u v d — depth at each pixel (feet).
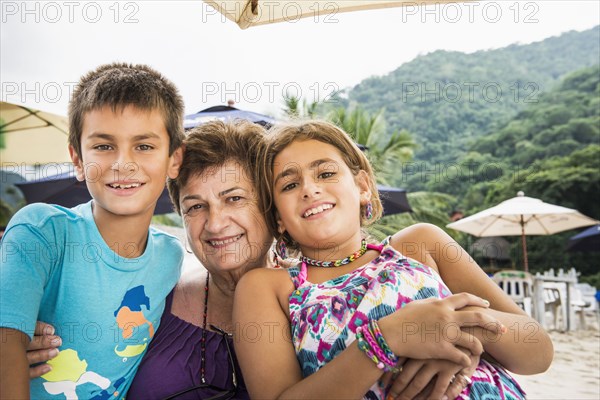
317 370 3.45
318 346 3.53
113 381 3.95
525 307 26.53
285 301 3.86
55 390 3.79
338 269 4.02
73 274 3.84
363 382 3.15
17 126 13.07
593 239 37.24
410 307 3.30
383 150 56.85
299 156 4.07
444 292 3.78
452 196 78.89
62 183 15.06
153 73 4.26
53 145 13.37
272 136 4.33
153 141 3.95
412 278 3.73
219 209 4.17
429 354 3.16
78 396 3.84
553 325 28.30
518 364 3.59
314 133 4.19
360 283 3.76
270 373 3.50
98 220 4.01
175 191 4.52
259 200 4.27
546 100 91.71
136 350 4.09
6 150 12.92
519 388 3.70
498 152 87.35
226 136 4.30
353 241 4.16
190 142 4.28
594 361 19.22
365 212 4.56
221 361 4.14
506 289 27.35
